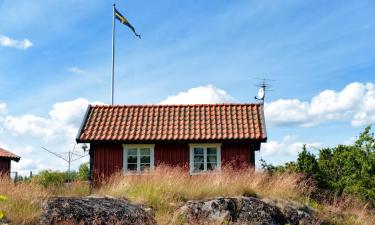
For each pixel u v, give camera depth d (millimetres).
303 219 13859
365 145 18875
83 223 10891
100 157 20625
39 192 13195
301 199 15836
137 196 13859
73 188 15758
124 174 20062
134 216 11719
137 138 20344
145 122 21609
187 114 22109
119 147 20656
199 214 12945
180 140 20281
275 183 16016
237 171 18938
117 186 15102
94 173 20453
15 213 11117
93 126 21328
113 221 11305
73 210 11203
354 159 19094
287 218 13812
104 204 11883
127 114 22281
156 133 20750
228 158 20312
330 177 20141
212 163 20375
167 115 22094
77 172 27078
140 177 16562
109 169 20500
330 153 21328
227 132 20578
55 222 10820
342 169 20047
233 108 22391
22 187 13102
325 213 14859
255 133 20406
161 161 20469
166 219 12219
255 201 13734
